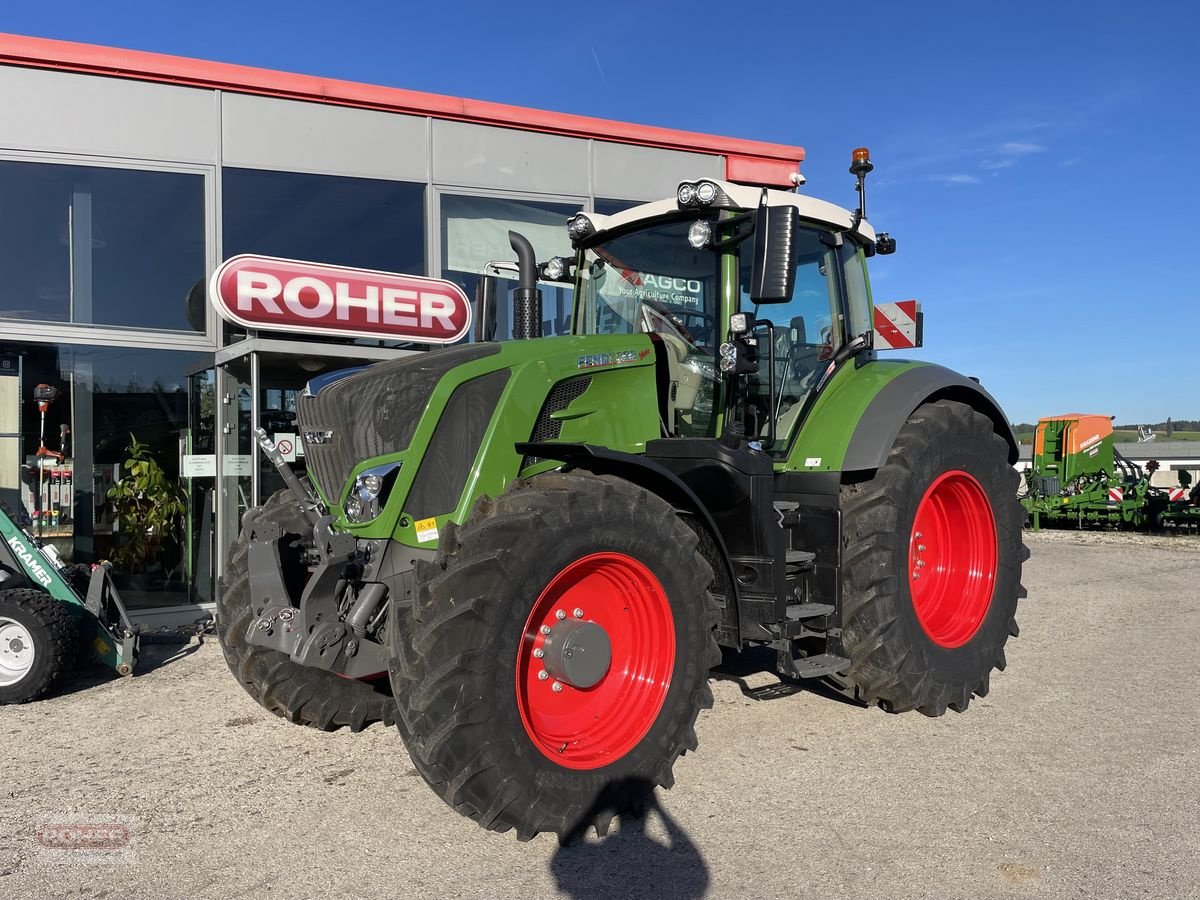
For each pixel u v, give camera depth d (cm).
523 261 440
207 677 552
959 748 397
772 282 364
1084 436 1468
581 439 376
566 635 322
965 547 483
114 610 609
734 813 330
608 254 476
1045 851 296
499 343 374
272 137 752
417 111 803
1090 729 422
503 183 845
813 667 400
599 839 311
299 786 364
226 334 745
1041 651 589
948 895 269
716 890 274
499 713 291
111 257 715
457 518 342
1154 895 267
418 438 336
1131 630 657
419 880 283
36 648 495
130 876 288
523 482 332
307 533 401
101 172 711
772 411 428
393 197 805
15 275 693
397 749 407
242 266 690
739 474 376
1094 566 1014
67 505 706
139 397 726
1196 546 1216
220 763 392
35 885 282
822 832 313
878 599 416
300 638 327
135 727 450
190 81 722
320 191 775
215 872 290
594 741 327
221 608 406
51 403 701
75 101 695
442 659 284
